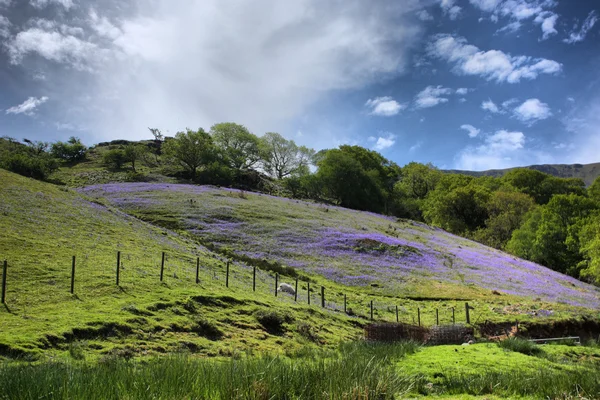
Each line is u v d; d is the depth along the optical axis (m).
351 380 8.38
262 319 19.34
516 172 114.31
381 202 102.62
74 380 7.28
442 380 10.84
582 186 114.75
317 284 37.47
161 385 7.27
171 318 16.94
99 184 74.06
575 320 29.20
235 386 7.56
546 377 10.50
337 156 101.38
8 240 23.94
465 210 96.56
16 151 95.69
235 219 54.91
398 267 46.41
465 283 43.62
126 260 25.31
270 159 123.31
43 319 14.45
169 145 96.31
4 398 6.50
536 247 68.25
